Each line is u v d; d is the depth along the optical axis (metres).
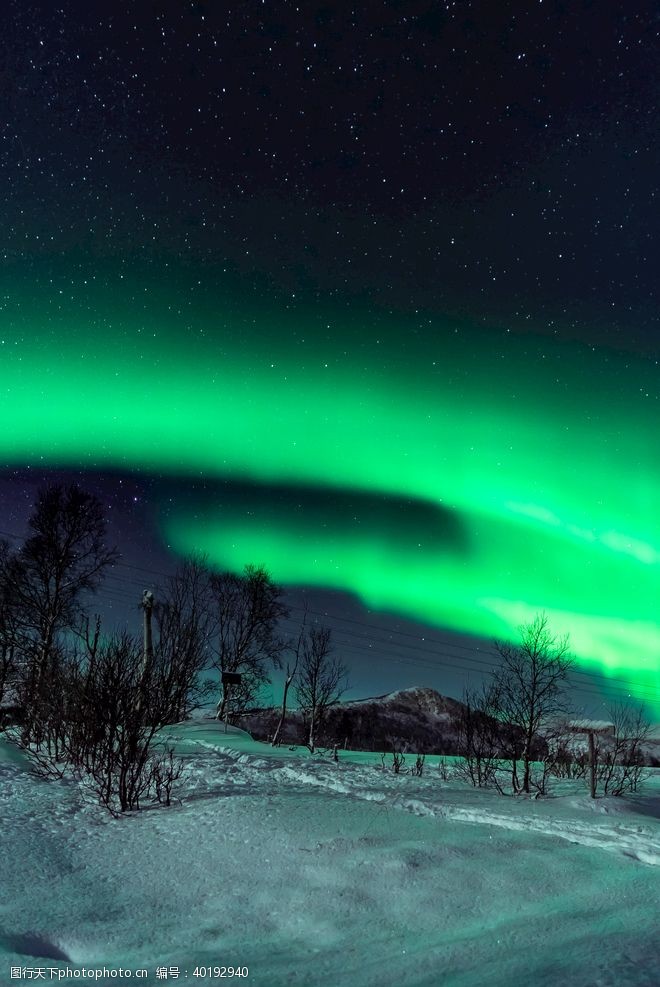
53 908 7.71
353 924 6.89
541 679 18.36
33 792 14.20
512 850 8.91
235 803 11.98
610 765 18.17
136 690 14.94
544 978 5.16
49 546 34.03
